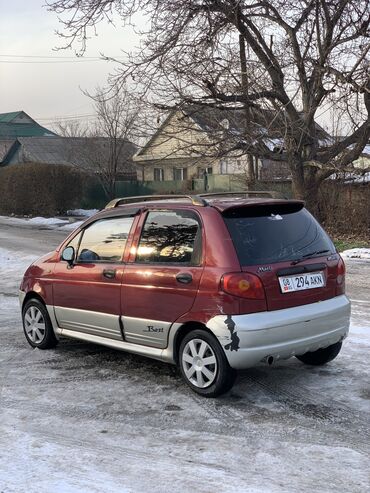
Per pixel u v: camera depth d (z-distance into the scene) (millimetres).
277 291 4586
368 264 12727
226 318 4449
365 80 14328
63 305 5922
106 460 3723
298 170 17078
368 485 3328
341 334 5051
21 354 6199
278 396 4785
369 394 4777
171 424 4277
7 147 72750
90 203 36344
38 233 22422
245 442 3938
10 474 3549
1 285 10961
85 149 35594
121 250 5395
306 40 16422
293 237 4953
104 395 4914
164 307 4898
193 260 4758
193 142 17203
